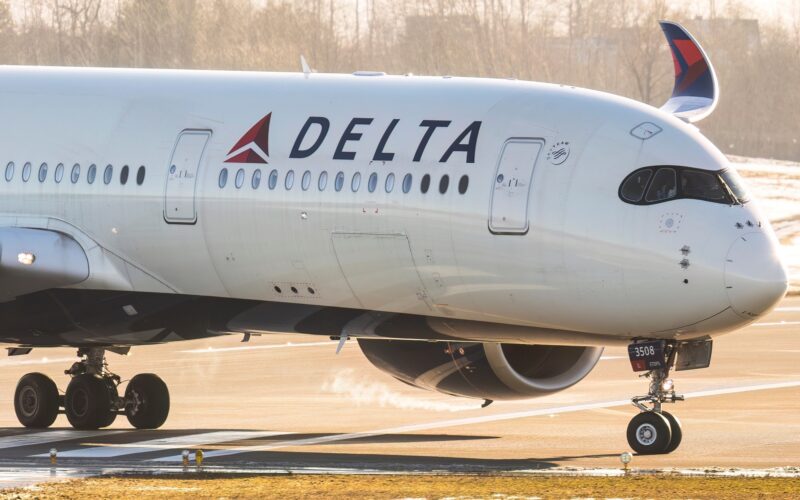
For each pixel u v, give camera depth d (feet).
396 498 203.10
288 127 283.18
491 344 283.59
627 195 253.44
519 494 206.28
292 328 289.12
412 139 270.46
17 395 317.63
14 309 304.91
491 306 264.52
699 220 249.14
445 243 263.90
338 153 275.59
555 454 261.24
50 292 302.04
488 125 266.57
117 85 306.76
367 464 245.86
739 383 389.80
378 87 283.18
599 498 202.28
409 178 267.59
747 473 230.27
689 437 284.20
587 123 261.65
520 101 268.82
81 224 298.76
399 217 267.39
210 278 289.53
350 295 277.03
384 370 299.99
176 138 293.02
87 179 298.56
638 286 251.19
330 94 285.43
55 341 310.86
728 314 248.93
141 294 296.92
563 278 256.11
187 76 303.48
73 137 302.86
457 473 232.53
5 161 306.55
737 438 282.56
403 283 270.05
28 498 206.49
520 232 257.96
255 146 284.20
